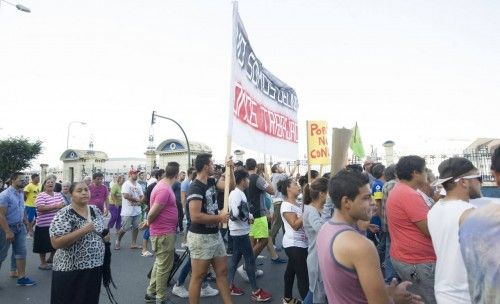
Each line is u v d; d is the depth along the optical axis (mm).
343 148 3691
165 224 5004
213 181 4457
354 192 1880
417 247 3100
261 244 6133
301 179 6078
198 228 4137
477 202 2279
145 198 7535
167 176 5207
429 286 3070
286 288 4641
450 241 2230
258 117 4734
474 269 1374
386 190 5332
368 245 1694
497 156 1659
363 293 1708
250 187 6211
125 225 9062
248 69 4520
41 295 5695
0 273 7094
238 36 4242
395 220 3248
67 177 33719
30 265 7762
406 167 3318
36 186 10164
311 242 3607
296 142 6043
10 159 32656
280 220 8016
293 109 6051
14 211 6152
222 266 4234
